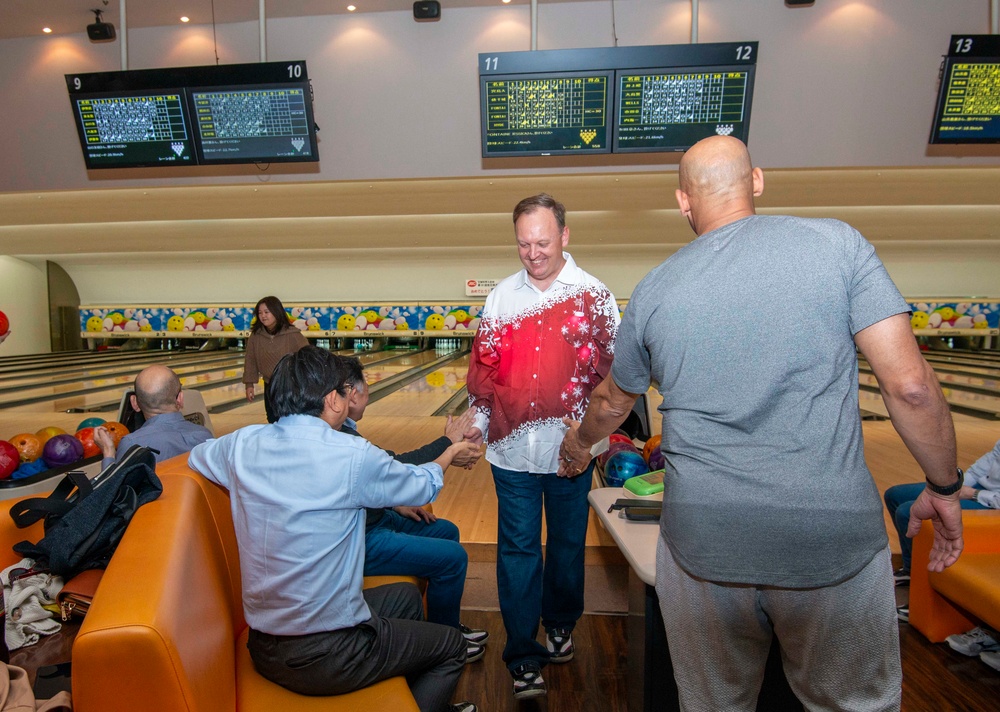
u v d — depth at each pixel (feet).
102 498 4.65
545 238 4.86
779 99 12.23
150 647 2.88
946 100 11.00
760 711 4.46
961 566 5.50
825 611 2.85
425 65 12.63
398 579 5.30
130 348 39.45
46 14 12.34
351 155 12.98
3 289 33.81
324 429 3.85
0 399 21.54
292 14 12.69
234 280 36.73
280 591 3.66
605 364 5.24
